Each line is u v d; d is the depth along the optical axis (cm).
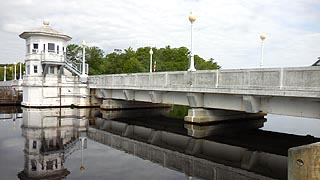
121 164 1351
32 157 1444
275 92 1628
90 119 2939
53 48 4062
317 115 1612
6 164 1312
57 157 1459
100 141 1914
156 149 1702
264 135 2130
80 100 3850
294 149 828
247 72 1791
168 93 2631
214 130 2297
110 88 3381
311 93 1464
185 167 1317
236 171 1263
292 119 3316
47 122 2656
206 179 1142
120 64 7381
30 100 3712
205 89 2080
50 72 4031
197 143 1862
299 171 817
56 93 3784
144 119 3016
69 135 2092
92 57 7719
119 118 3067
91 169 1255
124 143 1867
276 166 1346
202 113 2317
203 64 8394
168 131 2317
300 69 1512
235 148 1716
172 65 7606
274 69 1636
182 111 3809
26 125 2458
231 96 2062
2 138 1909
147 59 7425
